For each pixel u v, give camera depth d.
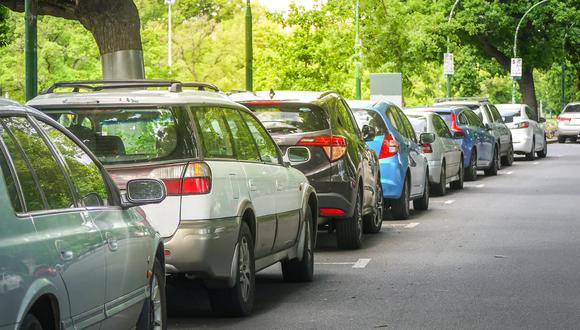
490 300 17.94
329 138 23.84
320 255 24.42
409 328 15.55
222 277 15.74
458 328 15.49
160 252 13.48
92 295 10.64
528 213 34.53
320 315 16.72
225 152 16.41
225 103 17.09
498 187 46.72
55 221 10.08
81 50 117.38
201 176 15.38
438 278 20.58
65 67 116.31
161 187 12.18
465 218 33.03
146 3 151.50
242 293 16.50
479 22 102.44
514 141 69.19
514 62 99.44
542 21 104.69
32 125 10.64
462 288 19.28
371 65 83.19
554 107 159.12
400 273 21.36
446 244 26.27
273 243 18.08
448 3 101.75
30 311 9.34
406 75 86.62
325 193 23.80
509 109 69.94
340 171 23.89
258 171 17.39
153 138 15.60
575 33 107.06
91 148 15.59
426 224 31.28
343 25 81.06
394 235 28.42
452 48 93.69
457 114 50.75
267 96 23.89
